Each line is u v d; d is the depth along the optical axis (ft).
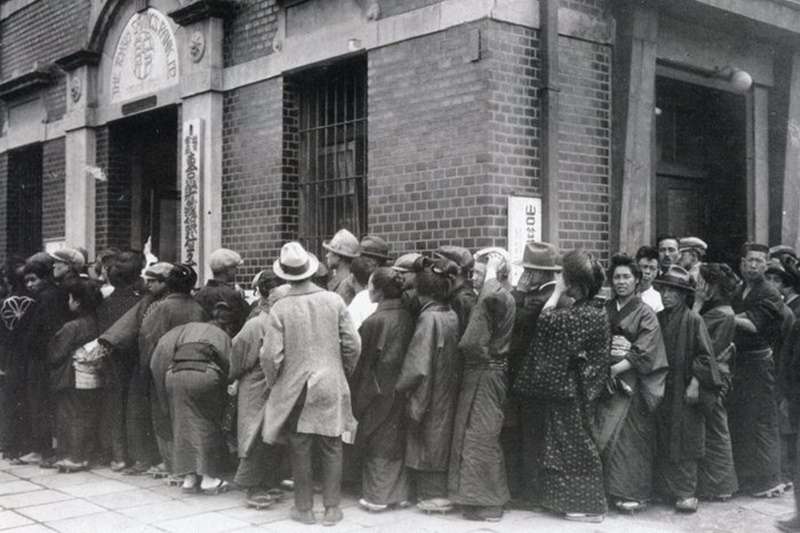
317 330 17.31
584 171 23.91
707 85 28.07
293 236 28.02
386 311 18.28
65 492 19.79
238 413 18.80
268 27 28.45
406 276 19.69
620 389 17.80
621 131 24.47
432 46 23.07
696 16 26.16
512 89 22.20
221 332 20.18
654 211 27.02
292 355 17.24
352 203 26.40
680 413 17.90
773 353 20.65
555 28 22.71
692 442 17.89
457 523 17.12
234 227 29.58
